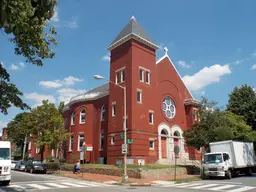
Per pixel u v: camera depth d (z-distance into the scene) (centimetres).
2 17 479
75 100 4056
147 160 2925
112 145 3069
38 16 611
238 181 1977
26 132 3706
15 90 1053
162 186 1783
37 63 896
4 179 1744
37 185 1764
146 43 3303
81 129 3884
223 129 2775
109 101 3291
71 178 2455
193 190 1486
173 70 3816
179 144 3525
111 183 1994
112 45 3366
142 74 3197
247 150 2588
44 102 3706
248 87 4125
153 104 3241
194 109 3822
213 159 2305
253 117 3819
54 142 3403
